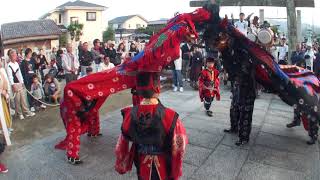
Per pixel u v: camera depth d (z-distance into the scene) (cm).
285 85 543
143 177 307
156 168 302
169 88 1130
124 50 1459
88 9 4019
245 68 539
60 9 3991
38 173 473
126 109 314
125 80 493
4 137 592
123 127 303
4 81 641
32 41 2875
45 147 571
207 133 627
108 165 495
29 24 3042
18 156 537
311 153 542
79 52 1127
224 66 566
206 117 737
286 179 452
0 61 683
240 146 564
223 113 771
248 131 563
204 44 538
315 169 483
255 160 511
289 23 959
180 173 301
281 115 760
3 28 2917
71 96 492
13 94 775
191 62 1149
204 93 743
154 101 298
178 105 852
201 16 499
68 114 504
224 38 528
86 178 456
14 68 782
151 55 461
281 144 579
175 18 490
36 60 1155
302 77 571
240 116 565
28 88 923
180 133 292
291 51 984
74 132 504
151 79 298
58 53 1407
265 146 568
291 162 506
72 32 3753
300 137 616
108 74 498
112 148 559
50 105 902
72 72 1041
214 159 512
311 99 548
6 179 457
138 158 312
